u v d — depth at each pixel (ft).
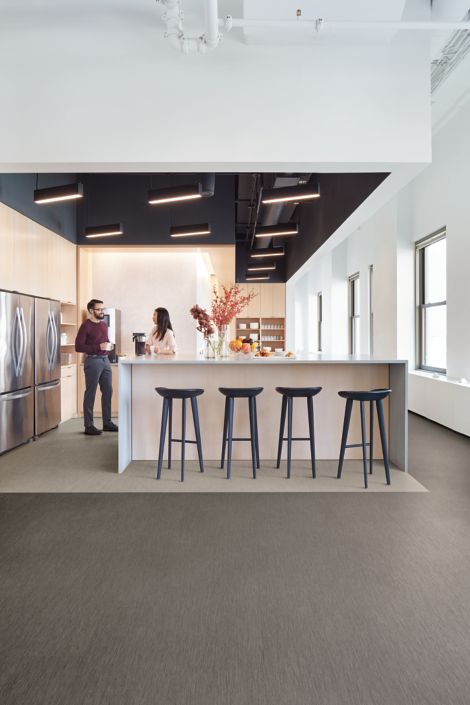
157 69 13.32
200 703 5.45
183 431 13.82
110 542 9.70
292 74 13.37
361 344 32.04
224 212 25.94
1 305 16.44
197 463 15.75
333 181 19.26
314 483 13.56
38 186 20.38
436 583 8.09
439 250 24.23
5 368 16.74
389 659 6.19
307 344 43.78
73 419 23.89
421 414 24.29
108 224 24.34
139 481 13.78
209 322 17.01
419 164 13.38
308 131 13.39
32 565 8.73
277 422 16.10
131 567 8.64
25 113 13.26
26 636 6.66
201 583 8.08
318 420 16.10
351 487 13.23
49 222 21.53
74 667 6.03
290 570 8.54
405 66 13.37
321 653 6.30
